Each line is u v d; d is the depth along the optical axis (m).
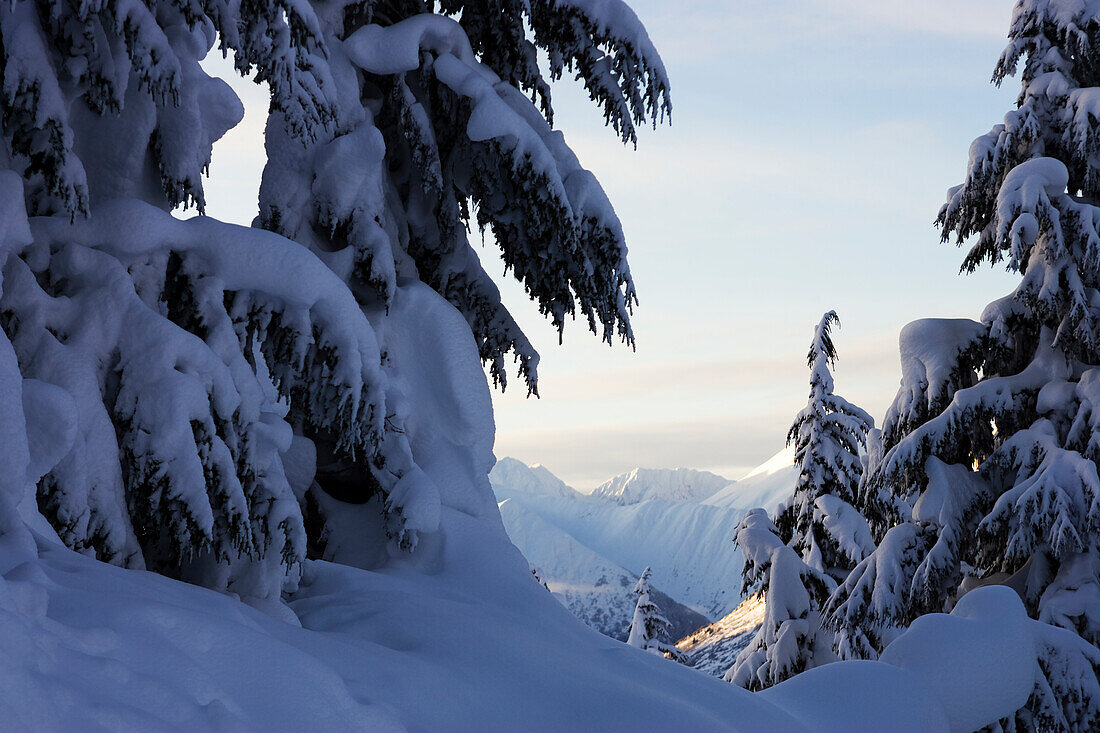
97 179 6.96
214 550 6.64
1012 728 11.55
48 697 3.29
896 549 14.77
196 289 6.85
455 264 10.55
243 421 6.72
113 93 6.58
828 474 18.42
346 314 7.16
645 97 9.89
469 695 5.64
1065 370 14.59
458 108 9.86
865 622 14.87
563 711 5.73
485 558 8.30
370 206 9.02
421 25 9.45
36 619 3.87
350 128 9.26
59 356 6.01
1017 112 15.17
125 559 6.21
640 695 6.05
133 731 3.44
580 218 9.21
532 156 9.00
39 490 5.77
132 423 6.16
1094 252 14.02
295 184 8.88
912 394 15.05
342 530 8.69
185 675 4.10
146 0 6.76
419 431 9.09
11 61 6.14
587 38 9.84
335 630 6.79
